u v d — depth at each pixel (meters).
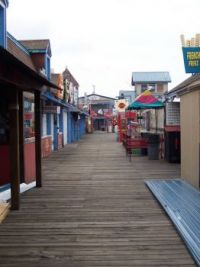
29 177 11.17
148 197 9.29
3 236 6.38
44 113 20.77
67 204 8.59
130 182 11.44
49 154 21.00
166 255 5.49
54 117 24.00
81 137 42.38
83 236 6.35
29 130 15.62
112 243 6.00
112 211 7.95
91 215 7.65
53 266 5.18
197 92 9.80
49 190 10.20
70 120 32.81
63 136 27.48
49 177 12.42
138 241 6.08
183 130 11.48
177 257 5.42
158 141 17.67
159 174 13.02
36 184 10.68
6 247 5.88
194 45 10.17
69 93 32.03
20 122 10.59
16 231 6.64
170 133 16.22
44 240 6.17
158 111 19.42
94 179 12.02
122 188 10.46
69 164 16.17
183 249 5.72
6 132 10.40
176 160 16.22
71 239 6.20
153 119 21.36
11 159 8.11
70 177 12.43
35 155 10.99
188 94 10.74
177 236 6.30
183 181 11.19
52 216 7.59
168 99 16.98
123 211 7.95
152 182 11.06
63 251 5.70
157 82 45.62
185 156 11.30
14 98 8.09
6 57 6.46
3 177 10.27
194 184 10.23
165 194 9.24
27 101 15.34
